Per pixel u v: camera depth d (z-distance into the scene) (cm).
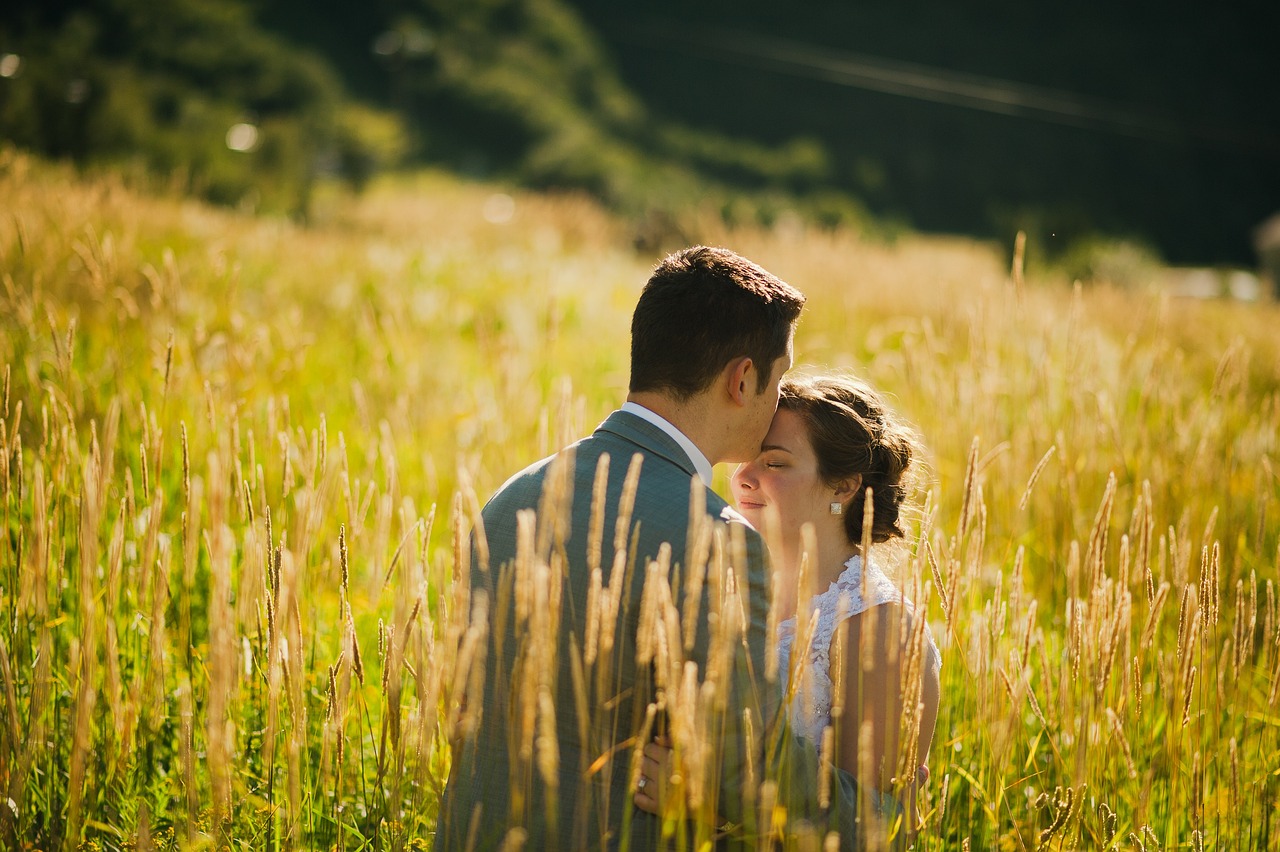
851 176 11000
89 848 238
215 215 1134
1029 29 12900
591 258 1415
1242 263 10388
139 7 8100
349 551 322
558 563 192
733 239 1202
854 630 239
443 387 567
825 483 256
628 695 208
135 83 3416
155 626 230
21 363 416
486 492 371
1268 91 12281
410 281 975
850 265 1099
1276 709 298
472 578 225
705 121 11500
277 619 213
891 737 218
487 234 1880
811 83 11812
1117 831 256
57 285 547
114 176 920
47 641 222
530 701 178
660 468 217
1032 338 548
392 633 215
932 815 232
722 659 183
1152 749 282
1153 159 11306
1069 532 377
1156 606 249
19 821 224
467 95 9712
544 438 307
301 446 311
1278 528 407
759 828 201
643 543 207
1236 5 13025
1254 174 11212
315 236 1177
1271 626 269
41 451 272
